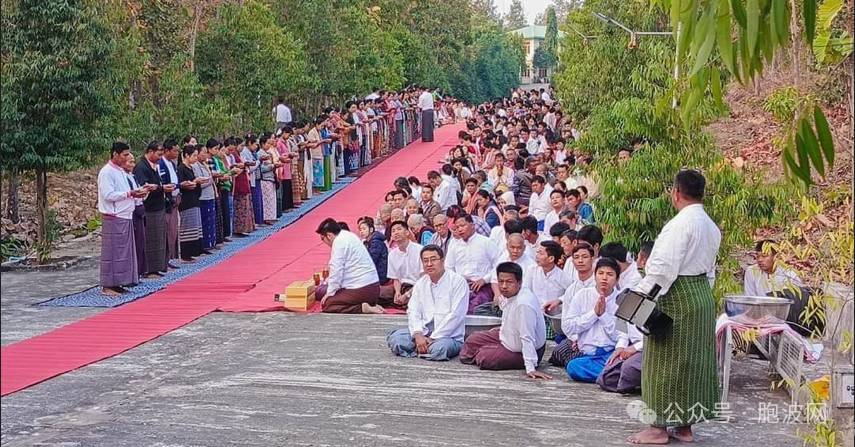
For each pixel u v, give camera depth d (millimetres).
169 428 5469
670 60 7168
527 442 5188
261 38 16688
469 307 8414
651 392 5133
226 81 16469
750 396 6098
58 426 5523
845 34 3871
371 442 5188
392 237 9141
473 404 5957
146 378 6664
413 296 7398
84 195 16016
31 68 10117
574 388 6379
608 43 13227
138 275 10102
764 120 15656
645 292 5027
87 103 10703
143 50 14930
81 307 9086
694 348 5023
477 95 45781
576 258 6762
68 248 12859
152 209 10422
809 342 5945
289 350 7496
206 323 8523
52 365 7000
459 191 13188
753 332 5641
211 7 17891
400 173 18891
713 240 5039
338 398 6098
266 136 14555
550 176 12914
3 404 5996
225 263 11305
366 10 27484
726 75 7031
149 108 13797
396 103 22781
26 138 10492
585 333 6664
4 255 11953
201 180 11523
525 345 6648
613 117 8828
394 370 6859
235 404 5969
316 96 21703
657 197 7148
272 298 9469
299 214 14805
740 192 6871
